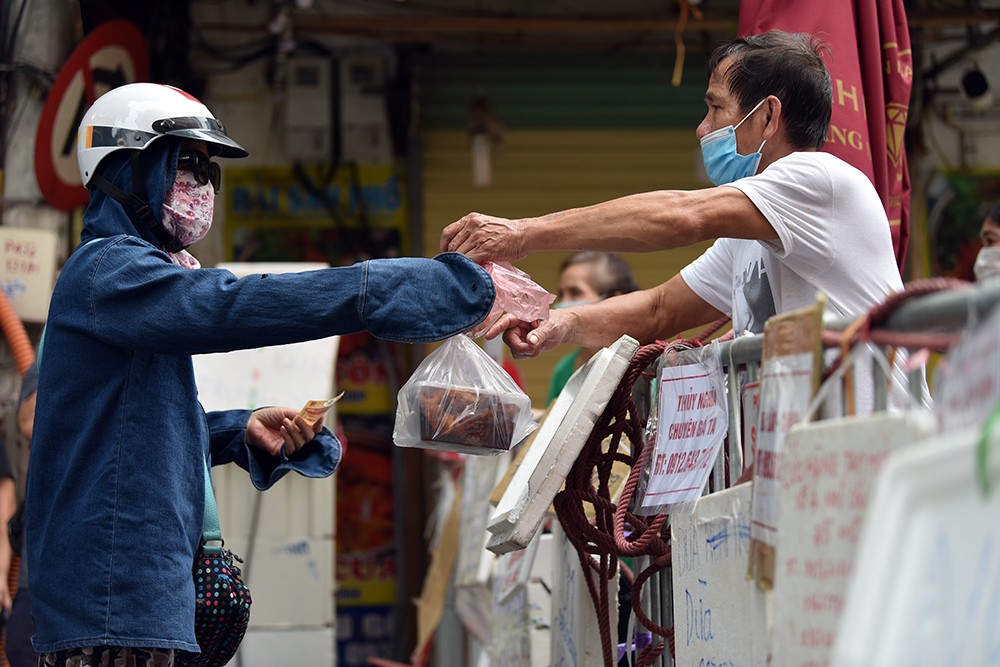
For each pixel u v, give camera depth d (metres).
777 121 3.69
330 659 7.54
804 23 4.23
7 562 6.86
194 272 3.09
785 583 2.13
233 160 11.89
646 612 3.76
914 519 1.52
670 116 12.12
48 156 8.98
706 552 2.82
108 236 3.25
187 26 10.98
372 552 11.77
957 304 1.78
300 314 3.00
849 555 1.91
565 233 3.48
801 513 2.08
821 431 2.03
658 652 3.54
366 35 11.55
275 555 7.60
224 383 7.35
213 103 11.83
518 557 4.87
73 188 9.16
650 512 3.32
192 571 3.26
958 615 1.42
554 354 11.72
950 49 11.97
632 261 11.94
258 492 7.64
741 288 3.86
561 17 11.60
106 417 3.12
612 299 4.32
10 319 8.12
